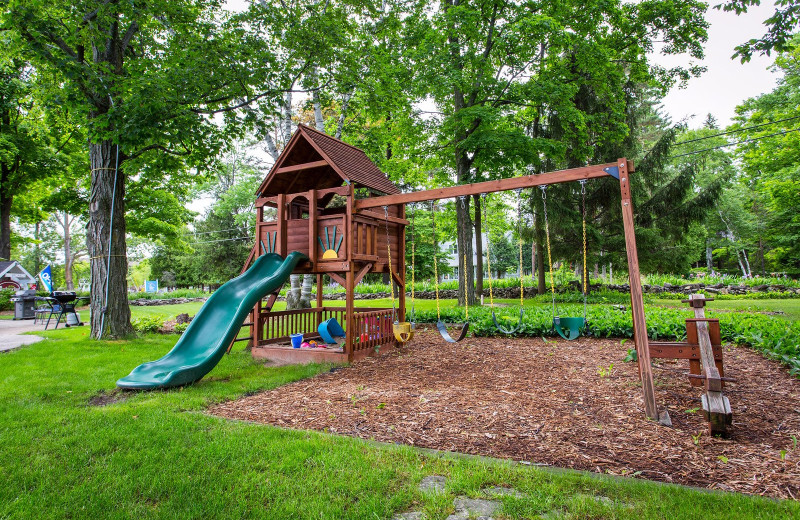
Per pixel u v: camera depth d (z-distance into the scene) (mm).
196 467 3154
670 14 14898
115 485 2895
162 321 11742
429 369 6777
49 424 4152
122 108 8461
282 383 6023
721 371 5043
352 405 4852
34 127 17406
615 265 18906
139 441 3668
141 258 48781
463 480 2877
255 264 8062
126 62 9633
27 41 8727
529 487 2779
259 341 8297
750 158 20312
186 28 9883
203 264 33562
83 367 6910
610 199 18797
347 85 11883
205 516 2525
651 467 3156
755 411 4383
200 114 10016
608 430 3932
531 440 3721
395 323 8047
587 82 15953
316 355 7617
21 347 8852
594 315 10469
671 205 18094
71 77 8438
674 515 2408
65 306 13102
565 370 6422
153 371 6031
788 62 18859
